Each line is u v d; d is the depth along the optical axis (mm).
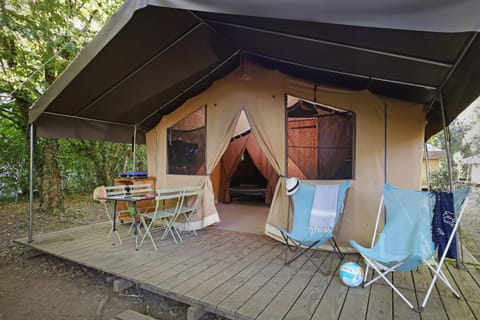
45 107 3514
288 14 1646
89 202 8188
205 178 4395
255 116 3959
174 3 1851
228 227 4602
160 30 2660
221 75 4355
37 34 5516
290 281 2514
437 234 2225
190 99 4547
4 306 2543
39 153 7004
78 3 6215
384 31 1985
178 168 4688
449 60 2133
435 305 2111
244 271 2742
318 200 3150
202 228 4512
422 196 2432
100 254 3250
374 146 3301
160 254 3250
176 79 3807
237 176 8062
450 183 2953
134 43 2738
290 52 3088
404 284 2482
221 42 3352
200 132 4449
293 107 3730
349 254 3266
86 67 2943
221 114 4234
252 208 6512
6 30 5336
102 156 9227
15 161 7707
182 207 4164
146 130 5359
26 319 2332
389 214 2621
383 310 2031
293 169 3701
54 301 2643
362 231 3275
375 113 3314
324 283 2479
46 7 5602
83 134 4367
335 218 2980
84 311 2467
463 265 2947
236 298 2191
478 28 1248
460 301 2176
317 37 2461
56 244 3662
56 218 6168
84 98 3656
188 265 2900
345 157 3436
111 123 4777
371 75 3031
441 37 1839
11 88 6004
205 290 2326
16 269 3422
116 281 2752
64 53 6207
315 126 3607
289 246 3527
